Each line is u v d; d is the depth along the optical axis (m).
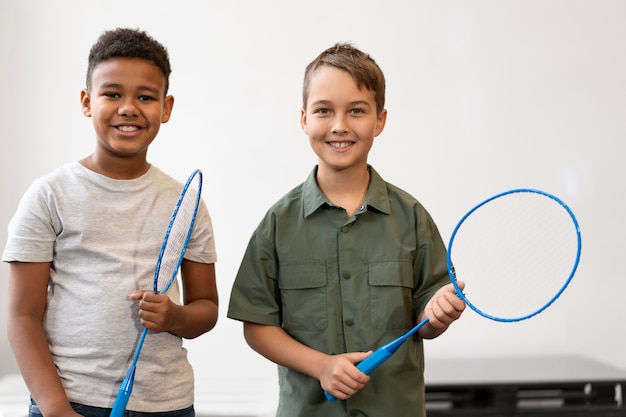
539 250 2.34
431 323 1.52
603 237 3.76
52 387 1.50
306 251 1.67
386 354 1.50
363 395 1.62
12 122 3.77
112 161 1.64
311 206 1.67
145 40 1.67
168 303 1.54
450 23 3.77
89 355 1.56
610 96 3.77
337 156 1.63
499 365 3.42
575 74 3.77
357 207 1.68
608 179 3.77
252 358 3.75
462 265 3.32
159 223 1.65
